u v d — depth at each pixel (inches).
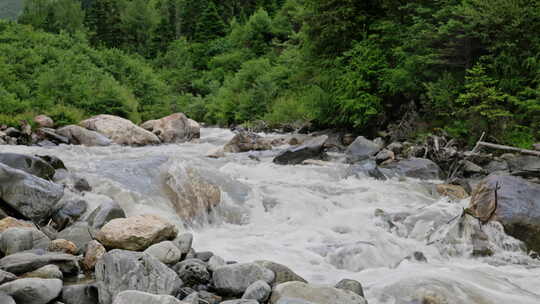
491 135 564.4
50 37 1317.7
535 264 249.6
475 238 267.0
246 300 156.9
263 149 669.9
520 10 555.5
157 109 1277.1
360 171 460.4
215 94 1881.2
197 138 932.0
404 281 191.3
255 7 3004.4
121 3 3548.2
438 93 628.7
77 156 541.6
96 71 1141.7
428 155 533.0
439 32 601.9
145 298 140.8
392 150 591.8
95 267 172.4
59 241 203.9
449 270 219.6
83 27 2810.0
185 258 208.5
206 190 318.3
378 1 800.9
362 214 320.8
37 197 239.5
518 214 274.5
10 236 193.9
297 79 921.5
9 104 779.4
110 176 322.7
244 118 1334.9
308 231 285.1
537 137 554.3
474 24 575.5
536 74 564.7
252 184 383.2
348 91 754.2
